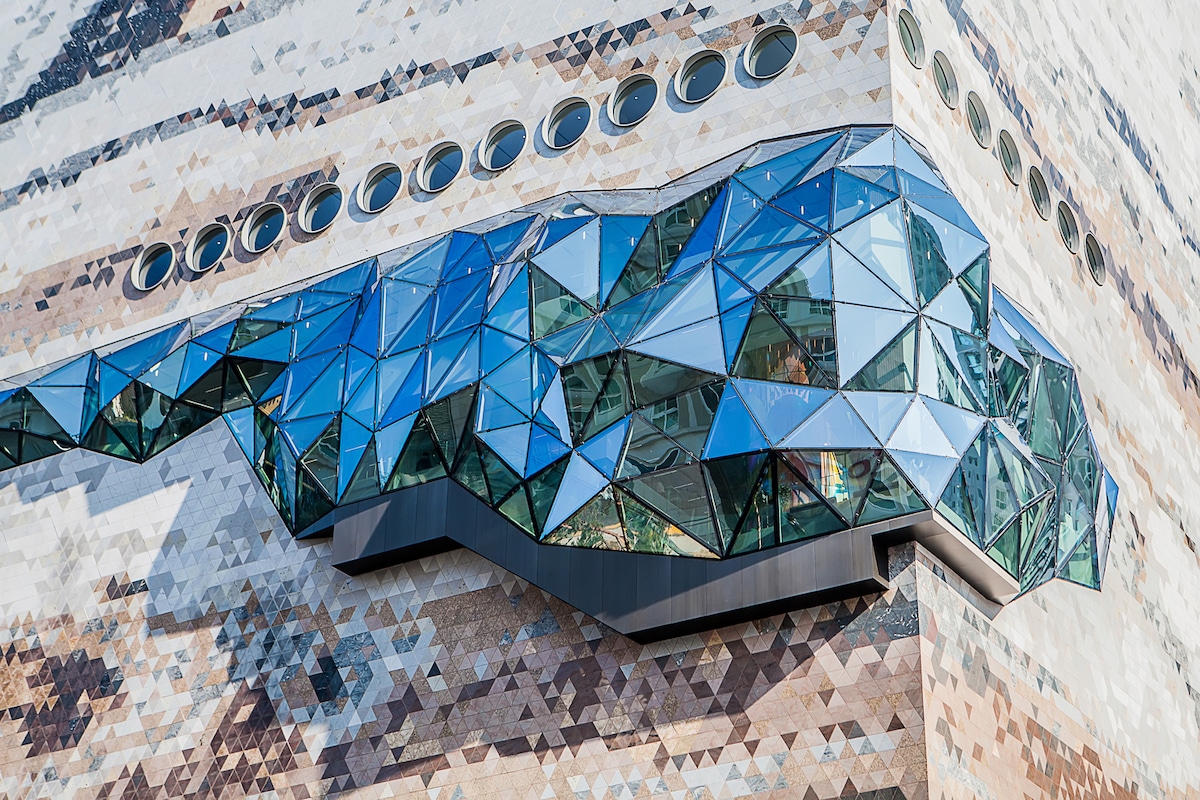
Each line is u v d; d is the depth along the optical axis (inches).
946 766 722.2
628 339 804.0
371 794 847.1
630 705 795.4
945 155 890.7
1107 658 916.0
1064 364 920.3
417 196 1003.3
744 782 750.5
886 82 855.1
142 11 1206.3
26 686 992.9
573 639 827.4
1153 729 943.0
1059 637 869.2
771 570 756.0
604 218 862.5
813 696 751.1
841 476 746.8
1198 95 1489.9
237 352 1002.1
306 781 871.1
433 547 871.1
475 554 877.8
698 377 780.0
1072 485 890.1
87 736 956.6
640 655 804.0
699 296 800.3
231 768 898.7
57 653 994.7
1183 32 1502.2
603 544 795.4
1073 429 908.6
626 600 791.7
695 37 936.9
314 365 949.8
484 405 844.0
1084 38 1203.9
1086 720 863.7
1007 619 821.2
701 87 922.7
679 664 791.7
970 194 908.0
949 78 933.8
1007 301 907.4
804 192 804.0
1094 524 896.9
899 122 848.3
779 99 887.7
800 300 770.2
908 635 738.8
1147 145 1275.8
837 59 878.4
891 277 771.4
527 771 808.3
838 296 765.9
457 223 976.3
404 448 876.0
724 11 932.6
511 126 987.9
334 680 891.4
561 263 855.7
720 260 804.0
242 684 919.7
